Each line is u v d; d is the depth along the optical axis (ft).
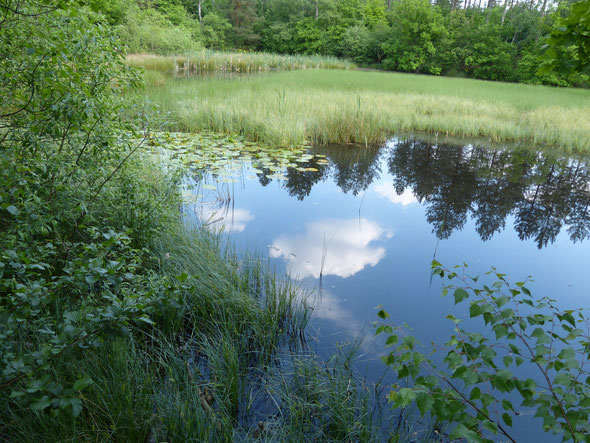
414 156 28.32
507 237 16.12
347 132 31.58
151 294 5.88
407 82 64.69
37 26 8.79
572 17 4.71
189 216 15.65
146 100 11.19
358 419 7.17
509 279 12.80
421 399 4.61
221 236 14.88
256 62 84.89
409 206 19.33
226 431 6.53
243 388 7.82
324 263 13.48
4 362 5.08
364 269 13.20
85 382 4.59
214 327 9.43
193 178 19.80
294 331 9.88
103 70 9.18
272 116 31.40
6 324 5.10
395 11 124.57
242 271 11.91
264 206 18.54
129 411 6.34
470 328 10.12
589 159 28.58
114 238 6.63
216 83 48.55
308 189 21.16
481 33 106.42
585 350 5.37
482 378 4.87
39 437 5.88
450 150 30.22
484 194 21.20
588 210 19.24
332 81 59.82
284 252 14.10
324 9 139.23
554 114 40.14
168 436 6.36
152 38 89.92
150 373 7.53
